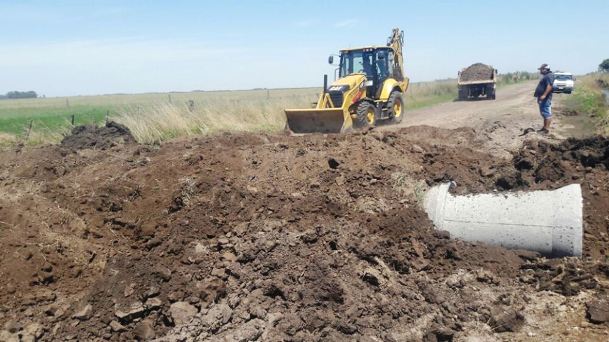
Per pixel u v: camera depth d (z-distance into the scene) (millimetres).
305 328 4316
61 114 29828
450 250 5590
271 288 4711
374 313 4539
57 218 5523
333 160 7348
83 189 6344
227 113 16312
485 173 7512
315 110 13484
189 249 5477
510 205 5863
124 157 8883
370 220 6137
